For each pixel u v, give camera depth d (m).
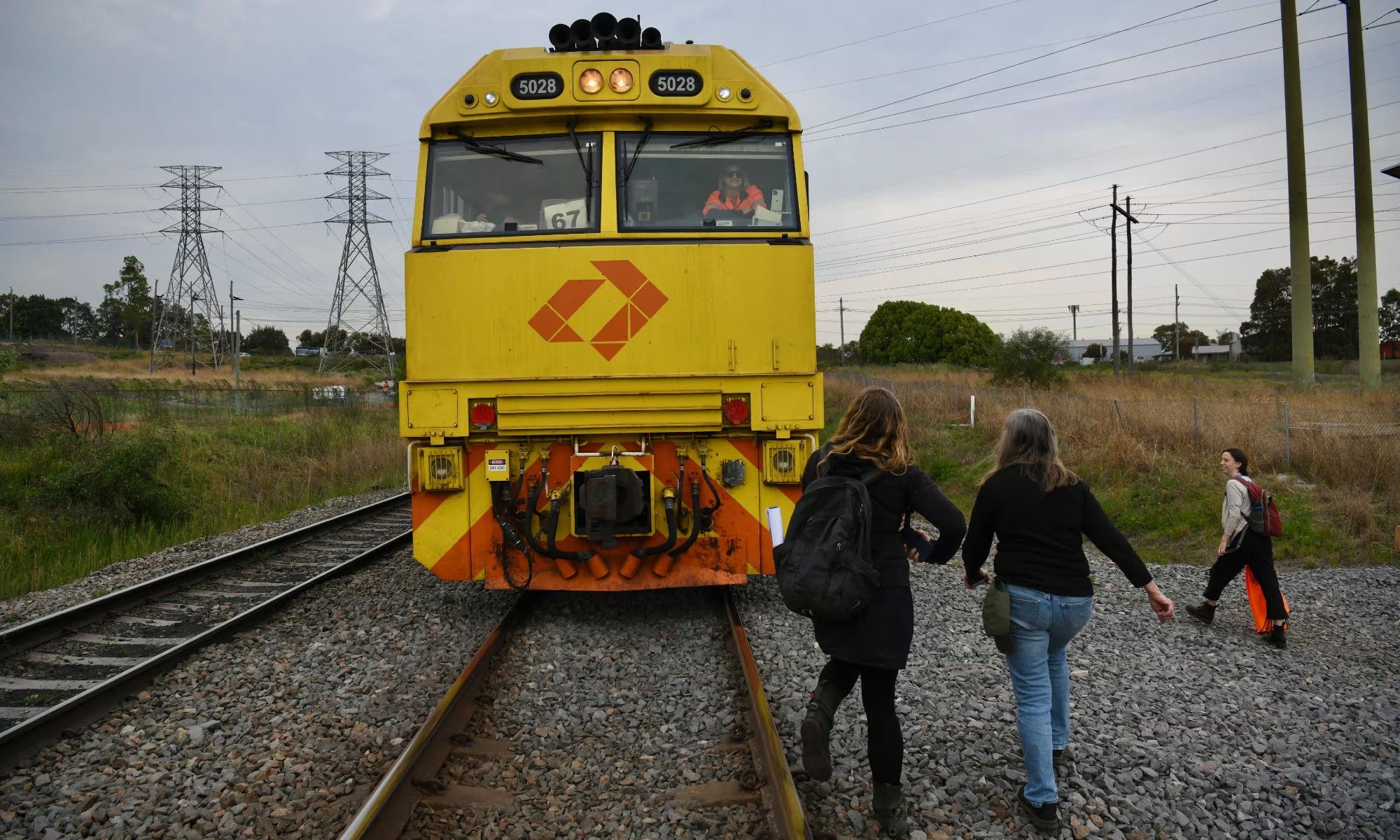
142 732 4.87
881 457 3.83
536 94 6.79
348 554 10.12
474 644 6.44
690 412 6.51
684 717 4.99
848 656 3.70
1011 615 3.95
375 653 6.20
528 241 6.70
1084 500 4.01
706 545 6.77
